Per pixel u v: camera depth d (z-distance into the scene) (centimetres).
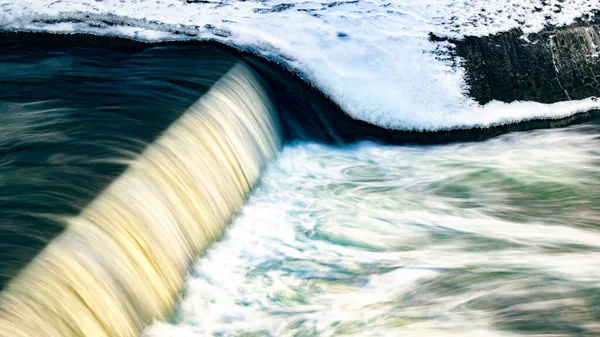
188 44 835
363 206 685
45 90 721
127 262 477
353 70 845
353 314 513
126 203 511
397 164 782
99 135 604
